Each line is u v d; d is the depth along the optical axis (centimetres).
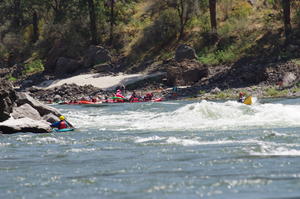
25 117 9381
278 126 7881
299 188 4075
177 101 15338
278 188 4103
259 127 7838
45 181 4622
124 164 5288
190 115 9306
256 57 19550
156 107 13012
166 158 5503
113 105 14688
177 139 6850
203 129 7900
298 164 4928
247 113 9131
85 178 4697
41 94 19712
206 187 4225
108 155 5894
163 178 4588
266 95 15150
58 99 18662
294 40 19662
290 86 15588
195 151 5844
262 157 5325
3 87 9750
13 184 4531
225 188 4172
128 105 14250
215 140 6619
